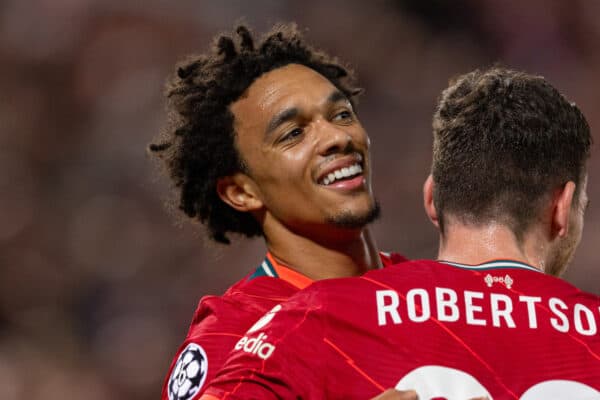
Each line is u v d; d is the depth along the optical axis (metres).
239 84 9.35
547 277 6.79
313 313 6.64
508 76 7.27
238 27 9.75
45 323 30.06
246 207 9.52
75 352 29.69
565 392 6.32
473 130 7.04
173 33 36.69
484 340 6.45
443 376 6.31
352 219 8.89
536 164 6.96
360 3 38.47
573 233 7.33
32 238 31.91
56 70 35.88
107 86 35.53
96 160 33.75
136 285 30.86
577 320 6.62
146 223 31.88
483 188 6.97
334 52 37.41
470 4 39.00
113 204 32.50
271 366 6.53
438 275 6.73
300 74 9.33
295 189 9.02
